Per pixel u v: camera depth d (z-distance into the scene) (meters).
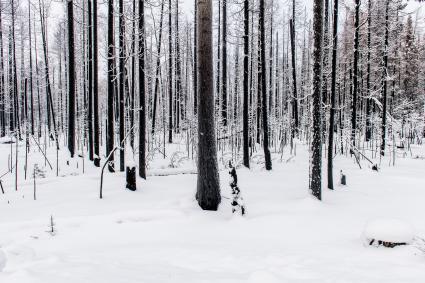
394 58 31.91
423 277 5.02
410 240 6.84
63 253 6.42
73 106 19.55
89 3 20.50
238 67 37.12
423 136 40.75
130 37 15.41
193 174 15.65
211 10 10.17
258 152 24.72
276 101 37.88
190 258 6.11
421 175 17.52
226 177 15.54
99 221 8.91
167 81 38.94
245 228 8.85
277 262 5.83
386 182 15.49
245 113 17.92
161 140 30.34
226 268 5.44
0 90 35.09
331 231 8.59
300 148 26.31
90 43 20.61
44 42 28.44
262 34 17.47
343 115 29.86
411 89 40.69
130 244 7.48
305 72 37.59
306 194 12.40
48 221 8.72
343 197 12.67
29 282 4.01
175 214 9.59
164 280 4.55
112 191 11.84
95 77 18.89
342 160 22.19
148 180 13.67
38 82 40.12
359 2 22.36
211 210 10.10
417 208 11.18
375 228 7.11
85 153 21.81
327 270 5.32
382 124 25.52
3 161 18.89
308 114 28.64
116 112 28.41
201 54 10.14
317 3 11.39
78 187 12.29
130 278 4.48
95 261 5.48
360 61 30.55
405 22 40.78
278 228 8.84
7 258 5.42
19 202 10.62
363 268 5.46
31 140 28.30
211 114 10.21
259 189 13.30
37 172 16.11
